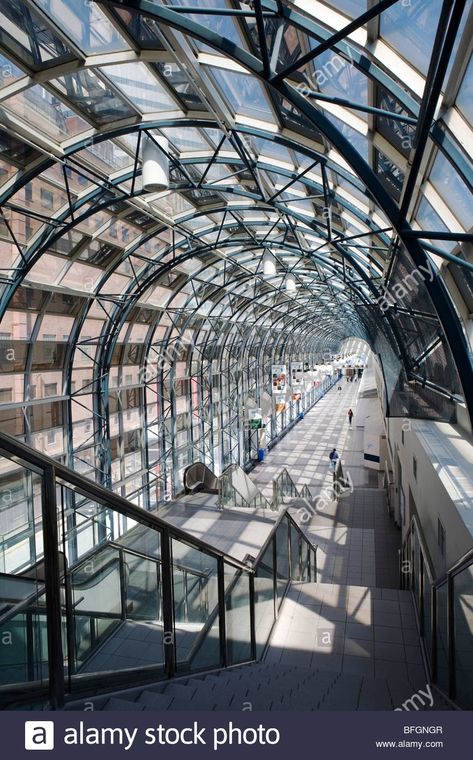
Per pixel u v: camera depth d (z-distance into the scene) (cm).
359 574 1589
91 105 890
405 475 1465
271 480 2833
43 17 666
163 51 735
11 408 1301
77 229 1238
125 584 598
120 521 1162
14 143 907
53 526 339
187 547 663
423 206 736
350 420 4291
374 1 466
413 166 487
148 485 1981
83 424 1636
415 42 485
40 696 347
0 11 673
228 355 2997
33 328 1345
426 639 846
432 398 1059
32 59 758
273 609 1013
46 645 351
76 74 805
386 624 978
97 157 1056
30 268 1157
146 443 2008
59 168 1030
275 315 3547
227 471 2014
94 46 736
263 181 1227
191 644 659
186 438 2409
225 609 774
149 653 553
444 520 785
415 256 557
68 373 1523
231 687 579
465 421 996
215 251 1803
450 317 589
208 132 1025
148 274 1680
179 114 928
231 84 811
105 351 1673
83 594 484
